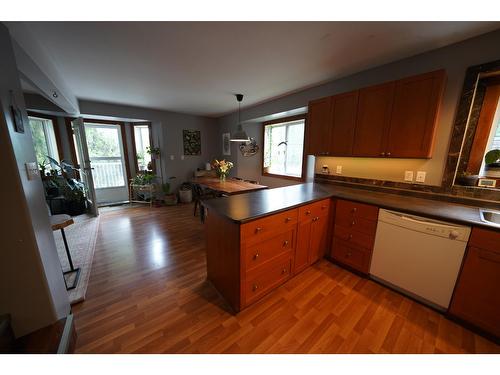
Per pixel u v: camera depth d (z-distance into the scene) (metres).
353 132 2.29
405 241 1.73
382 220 1.86
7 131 1.04
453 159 1.87
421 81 1.80
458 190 1.86
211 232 1.87
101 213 4.31
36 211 1.23
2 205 1.06
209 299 1.79
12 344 1.14
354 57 2.05
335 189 2.56
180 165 5.26
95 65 2.20
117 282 2.02
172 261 2.41
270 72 2.44
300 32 1.61
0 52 1.07
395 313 1.63
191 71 2.39
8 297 1.14
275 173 4.64
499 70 1.58
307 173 3.85
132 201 5.07
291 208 1.81
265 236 1.65
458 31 1.59
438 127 1.92
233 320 1.56
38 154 3.99
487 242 1.33
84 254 2.56
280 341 1.39
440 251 1.54
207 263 2.02
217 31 1.59
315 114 2.65
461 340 1.39
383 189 2.34
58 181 4.04
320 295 1.83
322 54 1.98
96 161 4.88
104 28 1.53
